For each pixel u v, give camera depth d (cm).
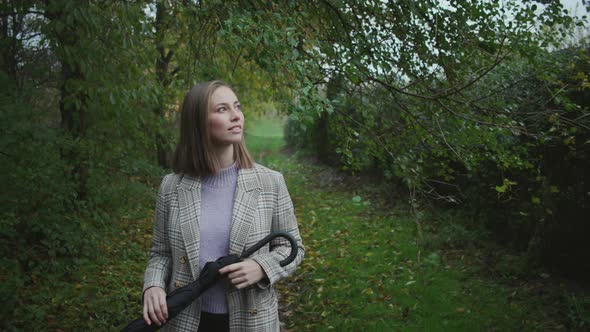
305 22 297
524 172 451
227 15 292
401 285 429
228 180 159
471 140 296
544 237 431
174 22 407
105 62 414
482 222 550
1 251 401
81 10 344
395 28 290
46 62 508
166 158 967
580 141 377
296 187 1001
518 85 307
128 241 561
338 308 391
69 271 432
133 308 381
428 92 304
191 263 149
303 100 233
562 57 328
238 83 602
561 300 372
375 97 327
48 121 546
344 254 539
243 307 150
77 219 491
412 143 324
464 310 371
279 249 156
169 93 568
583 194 392
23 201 377
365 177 952
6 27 463
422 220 634
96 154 548
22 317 334
